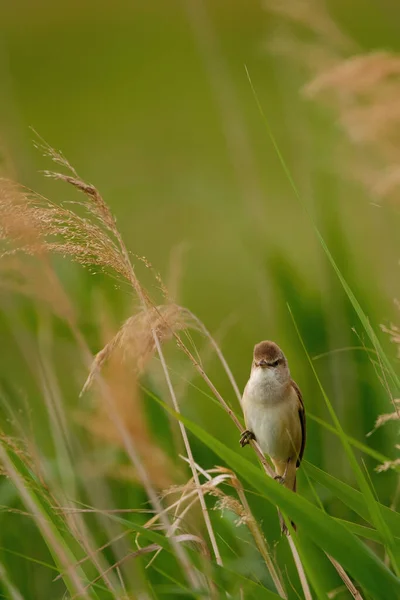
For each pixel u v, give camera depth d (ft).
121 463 30.99
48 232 23.27
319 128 46.62
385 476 34.50
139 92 150.61
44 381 32.17
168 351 33.32
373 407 35.55
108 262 23.53
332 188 40.60
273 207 77.05
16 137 39.34
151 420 31.99
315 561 26.84
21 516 32.17
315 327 37.83
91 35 202.90
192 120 121.90
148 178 74.02
